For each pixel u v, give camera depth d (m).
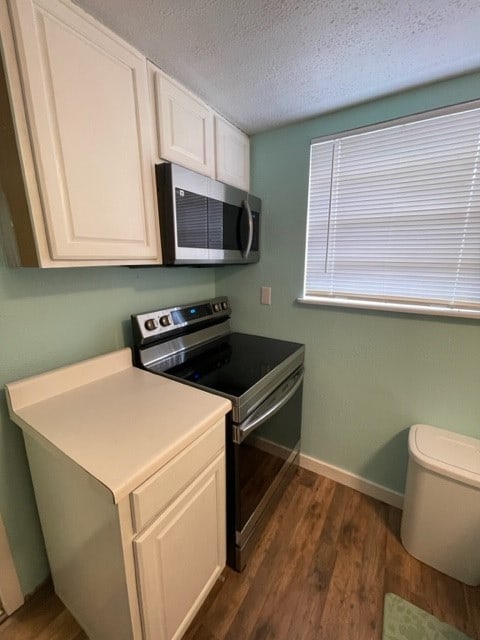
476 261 1.31
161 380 1.29
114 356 1.36
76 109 0.86
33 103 0.76
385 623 1.15
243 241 1.61
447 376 1.44
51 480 0.98
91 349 1.34
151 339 1.47
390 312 1.53
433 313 1.39
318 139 1.56
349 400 1.74
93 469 0.76
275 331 1.92
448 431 1.48
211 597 1.24
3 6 0.70
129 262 1.11
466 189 1.29
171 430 0.92
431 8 0.87
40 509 1.14
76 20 0.83
